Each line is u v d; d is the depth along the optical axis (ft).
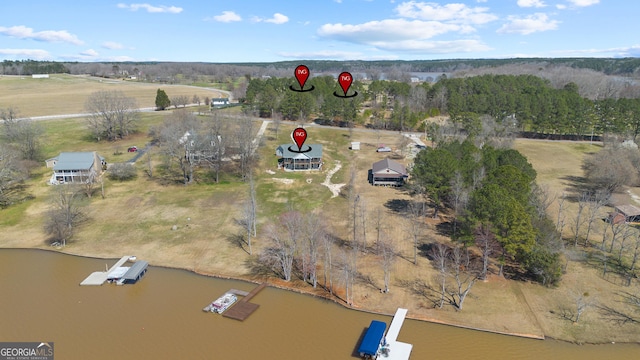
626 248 202.08
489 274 182.80
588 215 234.79
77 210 239.71
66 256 206.18
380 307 163.84
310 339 147.74
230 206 260.21
